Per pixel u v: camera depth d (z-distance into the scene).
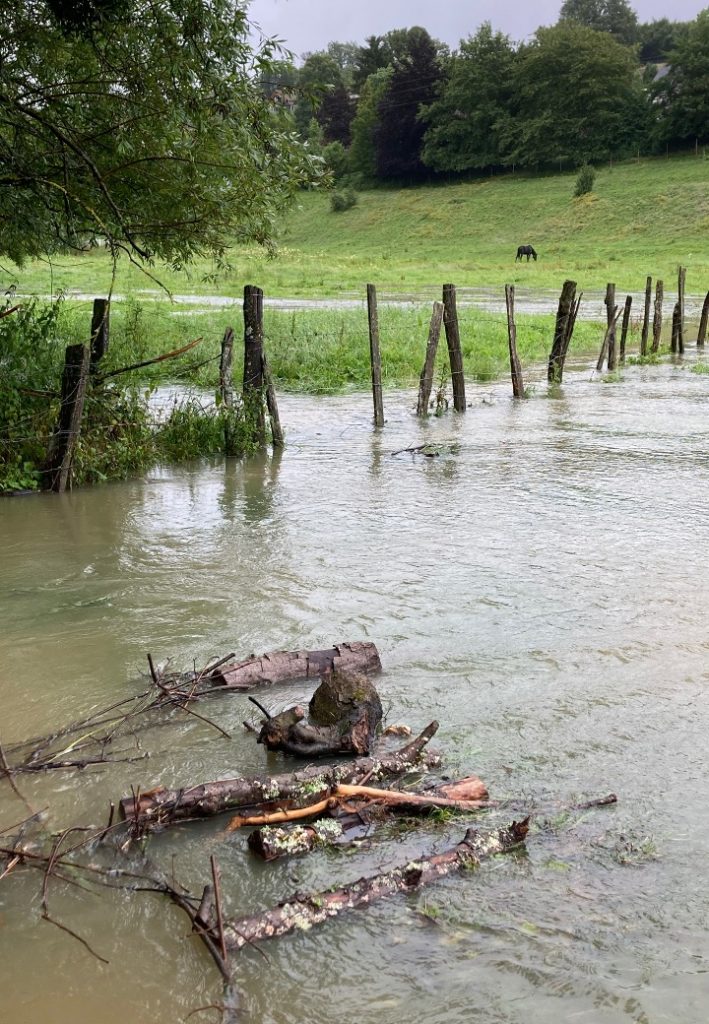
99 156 11.64
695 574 6.74
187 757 4.33
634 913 3.34
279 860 3.60
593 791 4.06
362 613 6.01
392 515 8.39
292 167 11.60
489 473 10.05
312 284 41.91
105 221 12.33
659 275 47.69
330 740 4.32
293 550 7.34
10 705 4.80
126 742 4.46
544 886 3.47
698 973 3.08
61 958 3.13
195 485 9.56
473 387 16.33
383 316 24.03
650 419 13.32
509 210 84.12
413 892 3.43
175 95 10.25
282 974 3.07
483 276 49.50
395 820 3.85
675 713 4.73
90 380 10.07
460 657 5.36
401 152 107.88
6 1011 2.91
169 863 3.59
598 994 3.00
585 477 9.84
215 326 20.45
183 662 5.30
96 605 6.15
